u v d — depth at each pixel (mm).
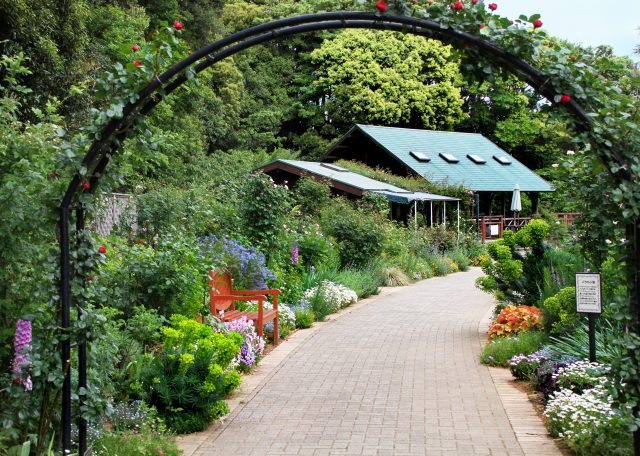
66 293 4887
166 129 25953
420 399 7422
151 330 7141
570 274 10242
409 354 9914
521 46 4930
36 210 5016
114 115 4703
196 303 8547
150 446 5527
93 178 5062
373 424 6527
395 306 15297
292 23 4953
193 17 30891
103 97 4980
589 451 5430
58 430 5262
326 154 37062
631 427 4684
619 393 4875
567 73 4910
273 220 13422
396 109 42531
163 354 6852
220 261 9578
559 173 6586
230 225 13234
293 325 11875
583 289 7223
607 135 4906
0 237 4949
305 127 46281
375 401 7352
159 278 7828
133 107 4871
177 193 13430
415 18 4941
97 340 5211
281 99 44562
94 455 5219
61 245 4879
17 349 4863
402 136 37375
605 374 4988
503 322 10781
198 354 6766
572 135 5156
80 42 15641
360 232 19375
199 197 12945
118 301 7520
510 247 11836
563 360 7984
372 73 42906
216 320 8289
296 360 9492
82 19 16000
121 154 5066
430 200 29328
